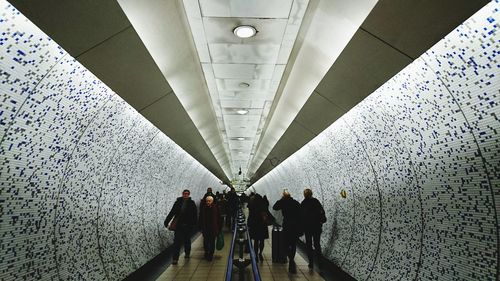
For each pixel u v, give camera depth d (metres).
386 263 4.12
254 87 6.70
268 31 4.26
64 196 3.24
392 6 2.58
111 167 4.39
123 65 3.49
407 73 3.09
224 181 33.56
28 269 2.70
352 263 5.32
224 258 7.29
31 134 2.63
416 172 3.37
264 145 12.61
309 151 7.92
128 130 4.64
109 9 2.63
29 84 2.48
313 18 3.54
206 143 10.80
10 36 2.20
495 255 2.31
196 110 6.95
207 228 7.09
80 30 2.64
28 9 2.18
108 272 4.28
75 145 3.32
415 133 3.28
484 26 2.16
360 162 4.99
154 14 3.12
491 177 2.33
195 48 4.63
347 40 3.39
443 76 2.66
